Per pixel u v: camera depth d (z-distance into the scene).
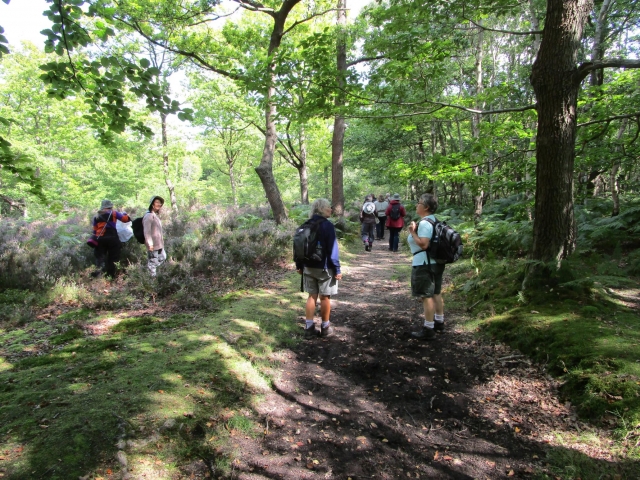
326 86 5.97
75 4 2.73
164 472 2.21
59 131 17.02
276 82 6.31
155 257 6.07
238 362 3.49
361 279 7.36
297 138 22.02
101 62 2.90
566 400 2.87
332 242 4.28
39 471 2.03
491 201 14.55
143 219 5.93
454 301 5.30
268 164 11.52
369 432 2.76
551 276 4.24
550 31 4.00
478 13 5.93
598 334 3.34
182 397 2.83
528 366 3.40
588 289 4.18
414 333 4.29
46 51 2.88
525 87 14.42
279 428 2.78
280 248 8.24
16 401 2.62
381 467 2.42
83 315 4.57
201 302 4.99
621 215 6.88
